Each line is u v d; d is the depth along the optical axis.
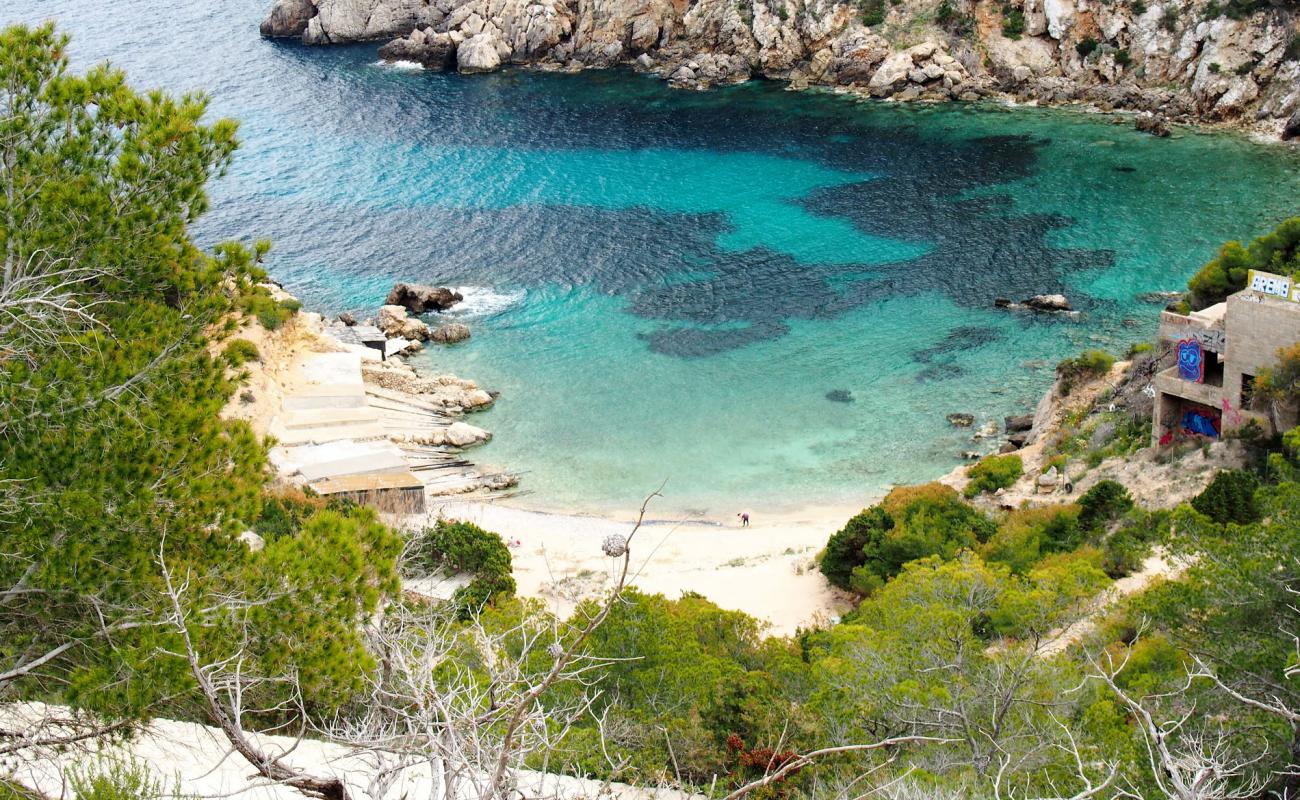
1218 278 83.31
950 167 156.62
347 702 25.28
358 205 152.12
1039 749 29.59
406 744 19.02
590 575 74.19
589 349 113.12
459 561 66.06
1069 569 44.53
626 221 144.00
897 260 129.88
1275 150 155.88
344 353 106.88
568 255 134.62
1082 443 82.81
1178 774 20.70
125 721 22.91
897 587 46.75
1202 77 168.62
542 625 37.25
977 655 36.84
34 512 23.91
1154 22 175.00
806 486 90.38
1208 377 73.25
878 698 34.94
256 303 30.02
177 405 26.61
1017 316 116.25
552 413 102.12
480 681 24.12
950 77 185.12
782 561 75.50
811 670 41.22
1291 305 66.69
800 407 101.69
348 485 84.12
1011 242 132.62
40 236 25.91
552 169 162.88
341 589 25.55
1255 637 33.00
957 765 29.22
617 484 91.50
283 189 158.50
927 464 92.44
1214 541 36.81
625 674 36.56
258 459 28.22
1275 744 28.66
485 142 174.62
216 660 23.31
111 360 26.31
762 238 137.50
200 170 28.19
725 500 88.75
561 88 199.75
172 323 27.45
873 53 191.25
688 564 76.75
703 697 36.03
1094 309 116.62
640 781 28.47
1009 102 181.62
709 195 151.50
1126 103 175.12
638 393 105.00
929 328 114.62
